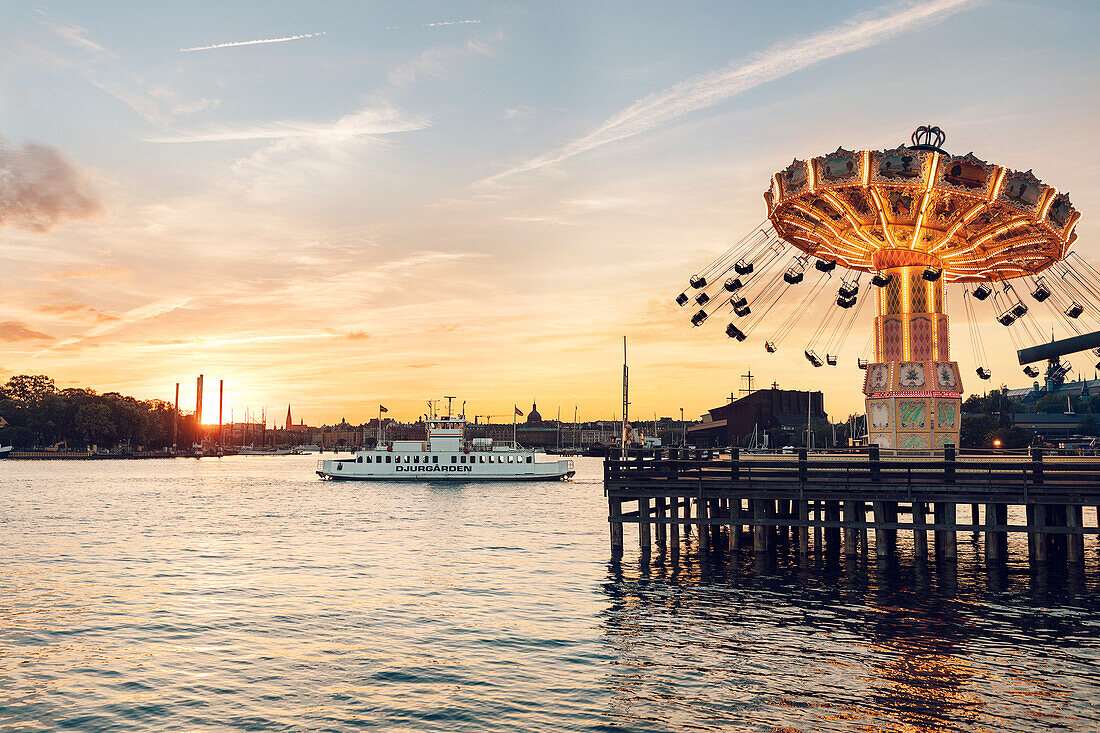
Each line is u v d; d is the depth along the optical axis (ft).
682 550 152.56
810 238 174.29
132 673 79.82
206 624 99.30
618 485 137.80
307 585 125.39
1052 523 139.54
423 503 300.20
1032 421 595.47
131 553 162.71
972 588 111.14
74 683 76.89
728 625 94.17
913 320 156.87
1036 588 110.52
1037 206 142.82
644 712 67.21
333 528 211.00
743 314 166.61
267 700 71.97
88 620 101.71
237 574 136.26
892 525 119.85
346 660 83.61
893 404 156.56
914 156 139.23
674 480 134.82
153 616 103.86
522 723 65.46
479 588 121.29
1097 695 69.36
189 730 65.31
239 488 395.96
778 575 123.75
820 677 75.00
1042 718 64.34
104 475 527.40
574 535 191.42
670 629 93.15
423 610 106.32
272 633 94.79
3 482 430.20
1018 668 76.59
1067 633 88.17
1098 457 143.54
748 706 68.03
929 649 83.10
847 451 163.53
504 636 92.12
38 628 97.50
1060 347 160.15
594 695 71.67
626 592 114.32
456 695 72.43
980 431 467.93
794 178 151.53
